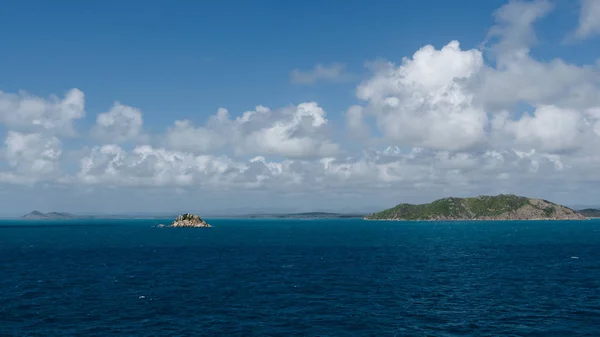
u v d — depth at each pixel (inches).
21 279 3196.4
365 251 5561.0
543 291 2659.9
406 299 2442.2
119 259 4635.8
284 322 1964.8
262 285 2915.8
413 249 5846.5
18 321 1984.5
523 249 5743.1
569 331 1815.9
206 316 2073.1
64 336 1763.0
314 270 3668.8
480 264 4057.6
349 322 1962.4
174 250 5816.9
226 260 4515.3
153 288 2810.0
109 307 2256.4
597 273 3410.4
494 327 1876.2
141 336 1761.8
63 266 4005.9
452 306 2263.8
